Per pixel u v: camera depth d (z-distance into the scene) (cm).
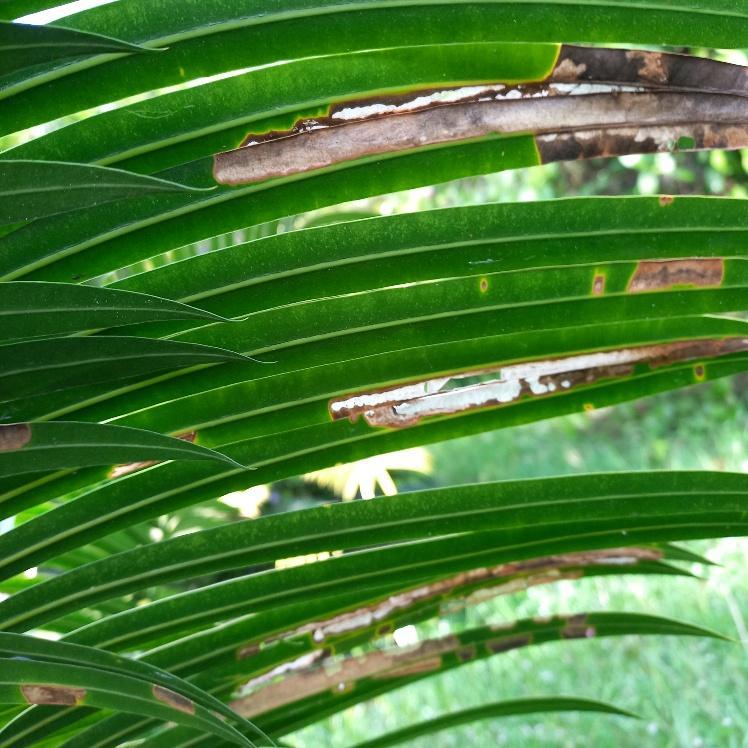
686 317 97
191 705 94
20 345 86
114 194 80
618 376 99
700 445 679
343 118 90
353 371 97
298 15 86
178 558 97
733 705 370
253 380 95
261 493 260
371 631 110
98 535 97
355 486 289
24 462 86
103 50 79
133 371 89
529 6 86
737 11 86
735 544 485
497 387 99
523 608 485
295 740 416
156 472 96
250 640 106
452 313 94
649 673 407
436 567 102
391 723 416
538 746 378
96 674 92
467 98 90
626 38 87
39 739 103
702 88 89
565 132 90
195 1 85
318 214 279
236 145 90
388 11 86
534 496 97
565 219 90
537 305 94
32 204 80
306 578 100
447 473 711
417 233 91
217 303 93
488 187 739
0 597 150
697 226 91
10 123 88
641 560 112
